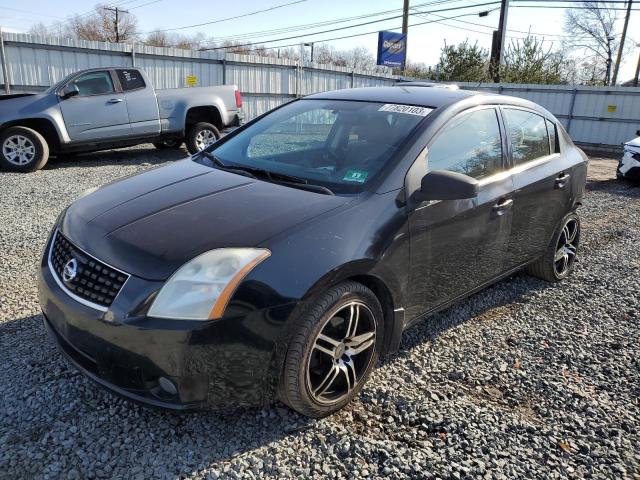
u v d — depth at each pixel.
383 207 2.77
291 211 2.59
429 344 3.54
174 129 10.98
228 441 2.48
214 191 2.86
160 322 2.17
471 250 3.41
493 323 3.92
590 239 6.49
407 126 3.22
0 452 2.33
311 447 2.48
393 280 2.80
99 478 2.23
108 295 2.29
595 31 42.69
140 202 2.77
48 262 2.69
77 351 2.41
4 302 3.80
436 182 2.81
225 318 2.21
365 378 2.82
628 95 20.22
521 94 22.45
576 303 4.36
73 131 9.81
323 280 2.39
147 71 14.41
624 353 3.55
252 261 2.28
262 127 3.83
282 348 2.34
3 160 9.18
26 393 2.74
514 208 3.74
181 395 2.23
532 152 4.14
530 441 2.62
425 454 2.48
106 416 2.60
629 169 11.44
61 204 6.91
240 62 16.34
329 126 3.48
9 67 12.23
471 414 2.79
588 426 2.76
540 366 3.34
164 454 2.38
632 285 4.82
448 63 26.64
